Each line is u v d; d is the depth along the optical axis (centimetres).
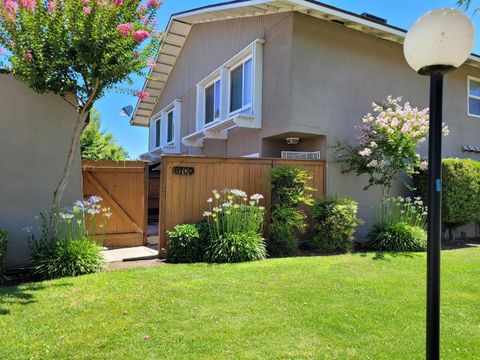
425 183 948
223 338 351
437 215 256
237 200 783
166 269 598
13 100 627
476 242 1011
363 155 841
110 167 839
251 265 630
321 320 397
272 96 916
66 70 579
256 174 812
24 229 580
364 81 959
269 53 937
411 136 822
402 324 389
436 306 254
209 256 669
